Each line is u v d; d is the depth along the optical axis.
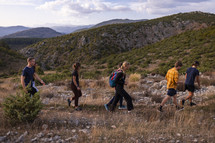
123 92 5.22
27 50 83.69
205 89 9.19
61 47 77.38
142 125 4.23
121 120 4.73
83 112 5.34
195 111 5.40
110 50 70.25
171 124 4.36
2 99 6.79
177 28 88.88
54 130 3.81
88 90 9.72
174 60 29.08
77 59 67.12
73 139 3.34
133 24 94.50
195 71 5.91
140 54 42.03
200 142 3.26
